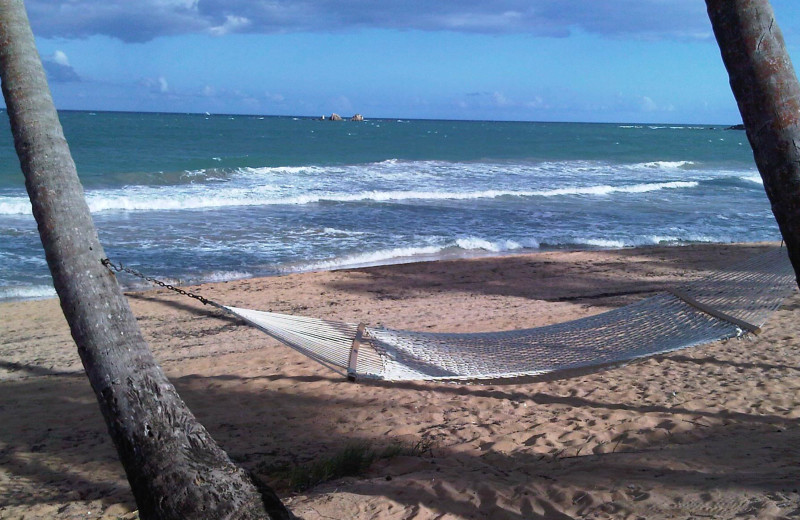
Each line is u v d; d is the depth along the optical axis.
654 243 15.00
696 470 3.62
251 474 2.81
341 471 4.14
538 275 11.46
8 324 8.46
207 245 13.20
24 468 4.54
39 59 2.91
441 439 4.72
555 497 3.43
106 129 58.25
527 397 5.73
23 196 17.81
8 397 6.10
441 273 11.50
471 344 5.38
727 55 2.56
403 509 3.43
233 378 6.44
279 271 11.66
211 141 46.81
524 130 101.81
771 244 14.24
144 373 2.74
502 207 19.16
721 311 5.16
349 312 9.02
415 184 23.36
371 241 14.16
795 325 7.81
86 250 2.79
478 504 3.44
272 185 21.97
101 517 3.82
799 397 5.34
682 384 5.86
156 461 2.63
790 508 2.91
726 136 90.38
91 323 2.72
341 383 6.24
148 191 19.53
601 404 5.43
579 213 18.52
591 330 5.46
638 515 3.08
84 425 5.38
